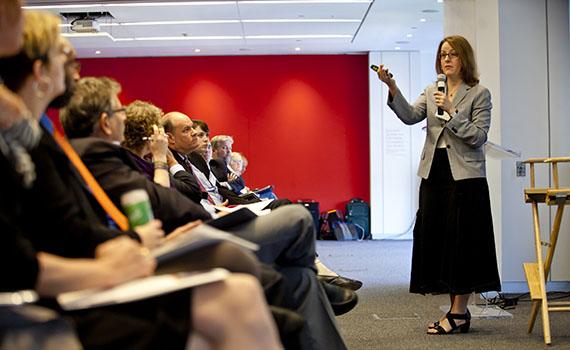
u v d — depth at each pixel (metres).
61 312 1.60
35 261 1.52
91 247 1.88
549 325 4.52
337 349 2.84
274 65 14.16
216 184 5.45
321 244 12.59
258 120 14.16
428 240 4.53
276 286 2.35
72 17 10.62
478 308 5.39
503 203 6.32
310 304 2.77
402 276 7.77
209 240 1.88
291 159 14.16
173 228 2.66
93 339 1.57
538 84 6.35
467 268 4.40
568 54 6.35
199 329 1.63
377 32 11.98
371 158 13.68
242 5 10.10
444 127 4.50
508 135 6.33
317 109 14.18
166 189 2.66
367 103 14.12
